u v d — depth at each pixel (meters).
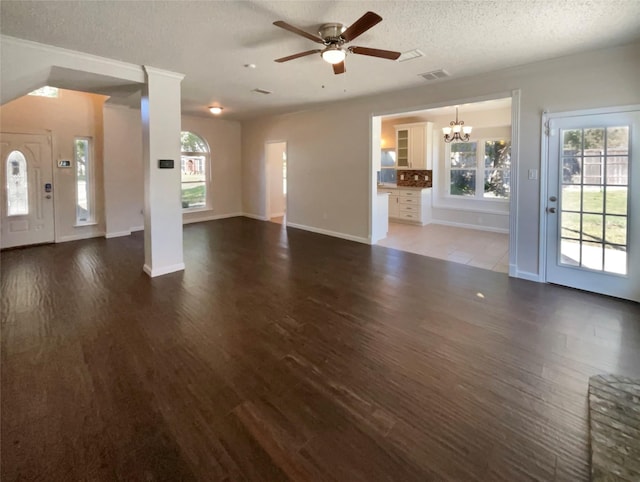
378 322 3.15
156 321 3.16
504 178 7.18
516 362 2.49
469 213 7.68
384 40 3.29
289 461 1.66
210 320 3.19
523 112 4.13
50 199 6.19
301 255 5.50
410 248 5.94
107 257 5.35
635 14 2.76
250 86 5.09
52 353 2.62
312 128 7.11
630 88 3.41
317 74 4.45
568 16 2.80
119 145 6.77
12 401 2.07
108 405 2.05
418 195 7.96
